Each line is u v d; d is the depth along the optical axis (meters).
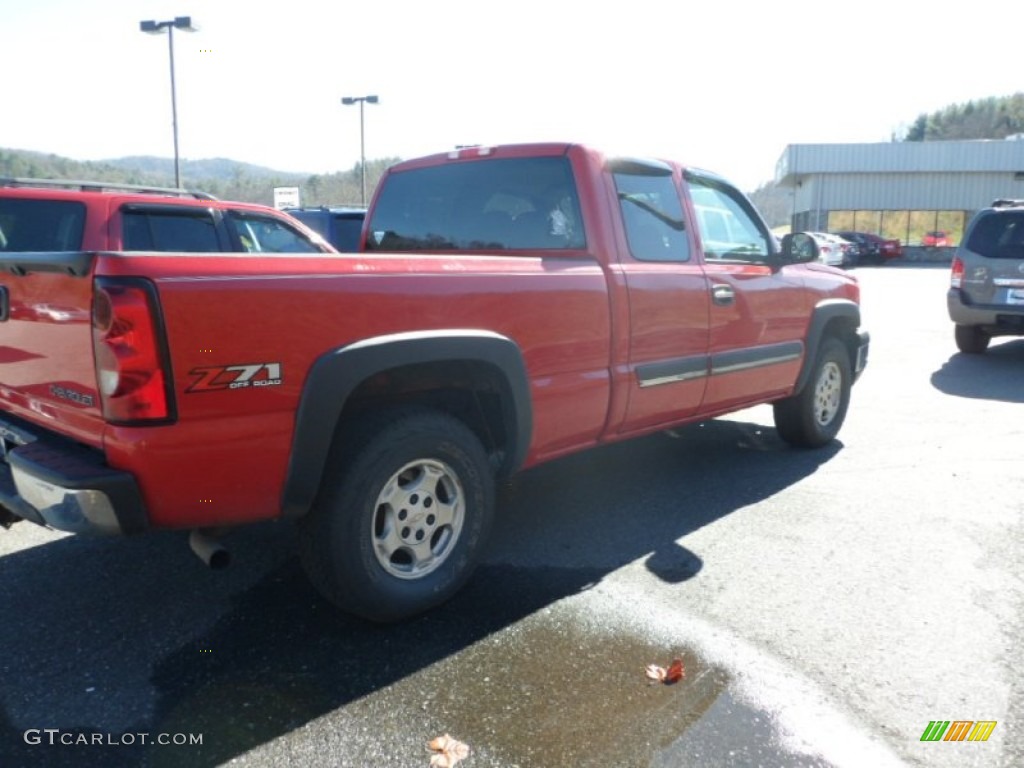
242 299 2.89
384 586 3.42
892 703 2.97
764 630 3.49
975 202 43.50
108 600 3.78
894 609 3.67
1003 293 10.22
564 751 2.71
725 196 5.43
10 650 3.35
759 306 5.32
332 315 3.12
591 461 6.04
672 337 4.65
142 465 2.78
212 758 2.68
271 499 3.07
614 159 4.52
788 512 4.92
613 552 4.35
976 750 2.71
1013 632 3.46
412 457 3.45
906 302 18.73
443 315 3.47
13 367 3.37
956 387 8.78
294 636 3.46
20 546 4.39
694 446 6.43
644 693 3.03
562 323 3.98
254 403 2.95
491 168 4.73
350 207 13.88
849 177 44.62
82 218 6.50
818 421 6.25
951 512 4.90
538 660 3.27
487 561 4.24
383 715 2.91
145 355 2.71
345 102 27.97
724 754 2.69
